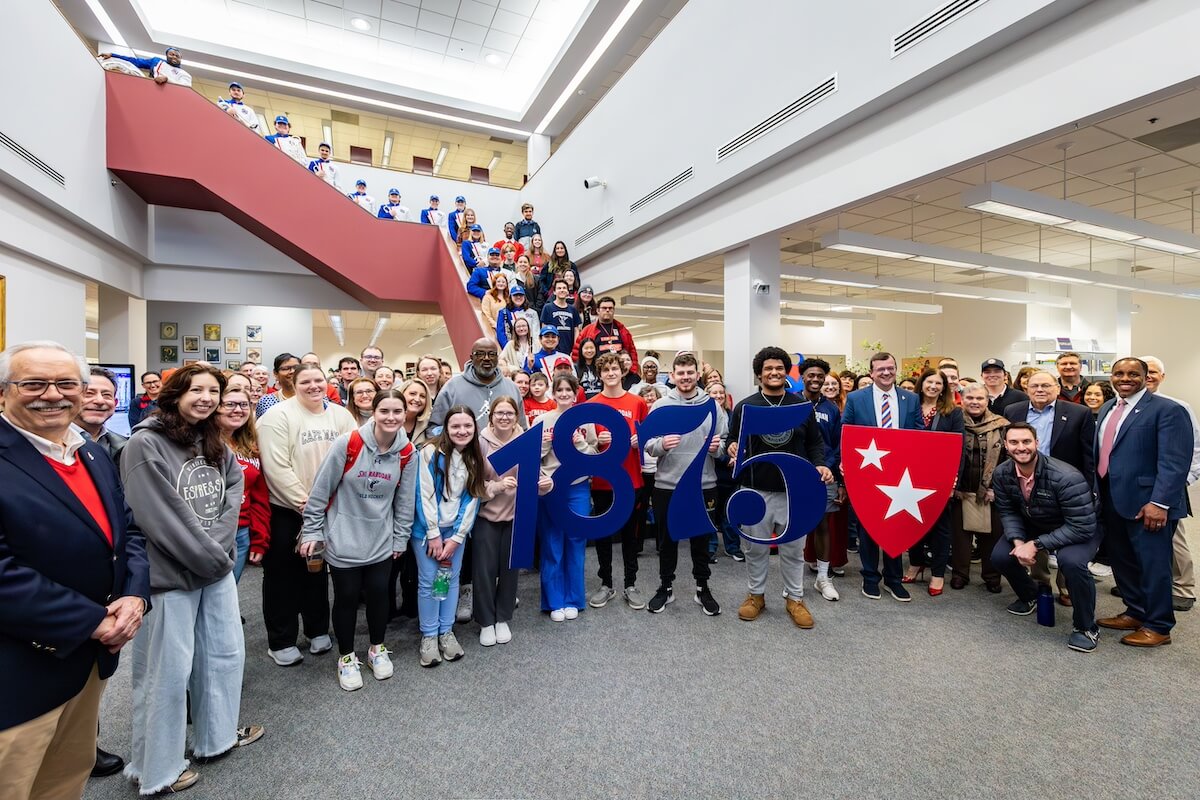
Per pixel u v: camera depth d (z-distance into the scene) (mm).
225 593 1796
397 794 1644
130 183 6379
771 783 1683
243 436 2070
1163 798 1607
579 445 3279
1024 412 3314
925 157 3557
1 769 1090
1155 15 2504
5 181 4168
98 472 1321
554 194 9188
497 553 2682
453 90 10984
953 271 11219
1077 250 9203
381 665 2322
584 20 8461
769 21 4609
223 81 10023
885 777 1706
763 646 2617
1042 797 1615
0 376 1148
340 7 8789
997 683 2262
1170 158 5488
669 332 18203
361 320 15156
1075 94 2793
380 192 9602
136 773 1670
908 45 3451
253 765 1769
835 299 10305
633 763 1780
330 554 2223
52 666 1152
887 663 2441
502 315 5859
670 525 2906
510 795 1640
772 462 2777
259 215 6785
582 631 2803
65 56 4930
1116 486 2699
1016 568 2949
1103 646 2596
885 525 3010
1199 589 3553
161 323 8516
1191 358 11562
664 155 6172
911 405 3375
